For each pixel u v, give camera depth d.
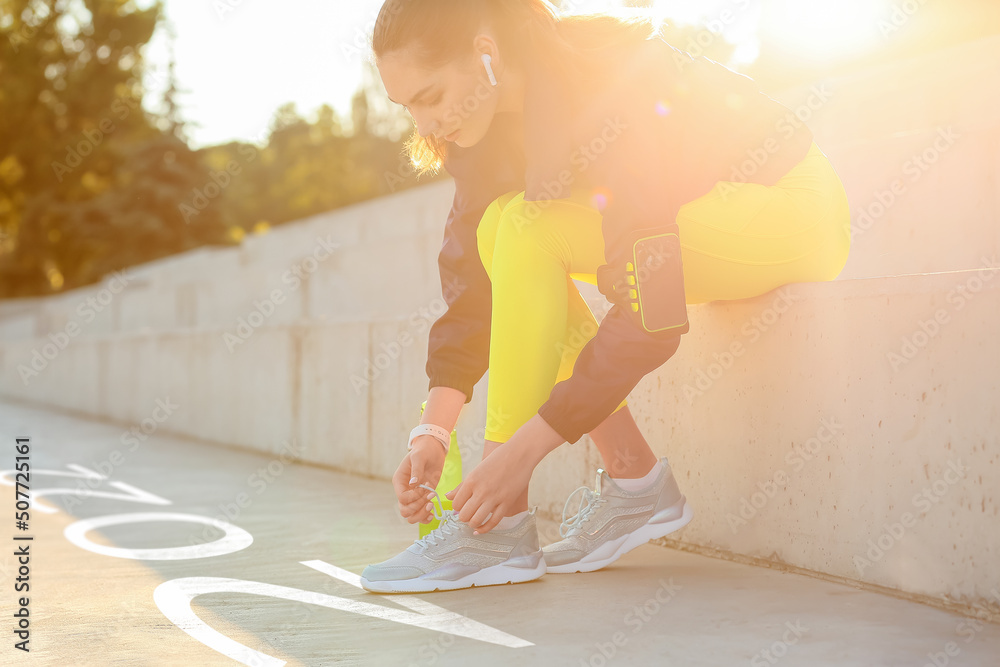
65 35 24.92
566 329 1.59
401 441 3.24
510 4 1.45
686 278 1.59
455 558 1.60
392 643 1.28
